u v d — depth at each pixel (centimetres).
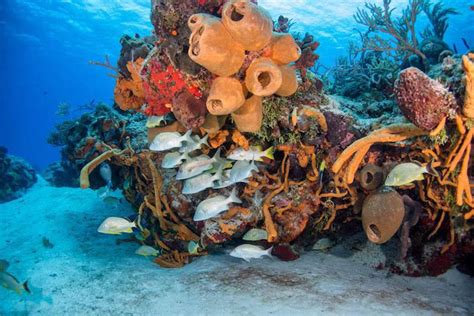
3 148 624
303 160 189
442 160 153
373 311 145
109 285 211
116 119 283
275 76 130
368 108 234
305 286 171
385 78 283
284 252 207
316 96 188
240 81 144
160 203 234
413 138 157
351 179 160
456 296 162
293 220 200
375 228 156
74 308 187
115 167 312
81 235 325
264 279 183
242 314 154
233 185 205
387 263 194
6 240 342
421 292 165
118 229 197
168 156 195
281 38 144
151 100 178
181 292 185
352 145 154
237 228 200
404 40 297
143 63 168
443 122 126
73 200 467
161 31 159
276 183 200
